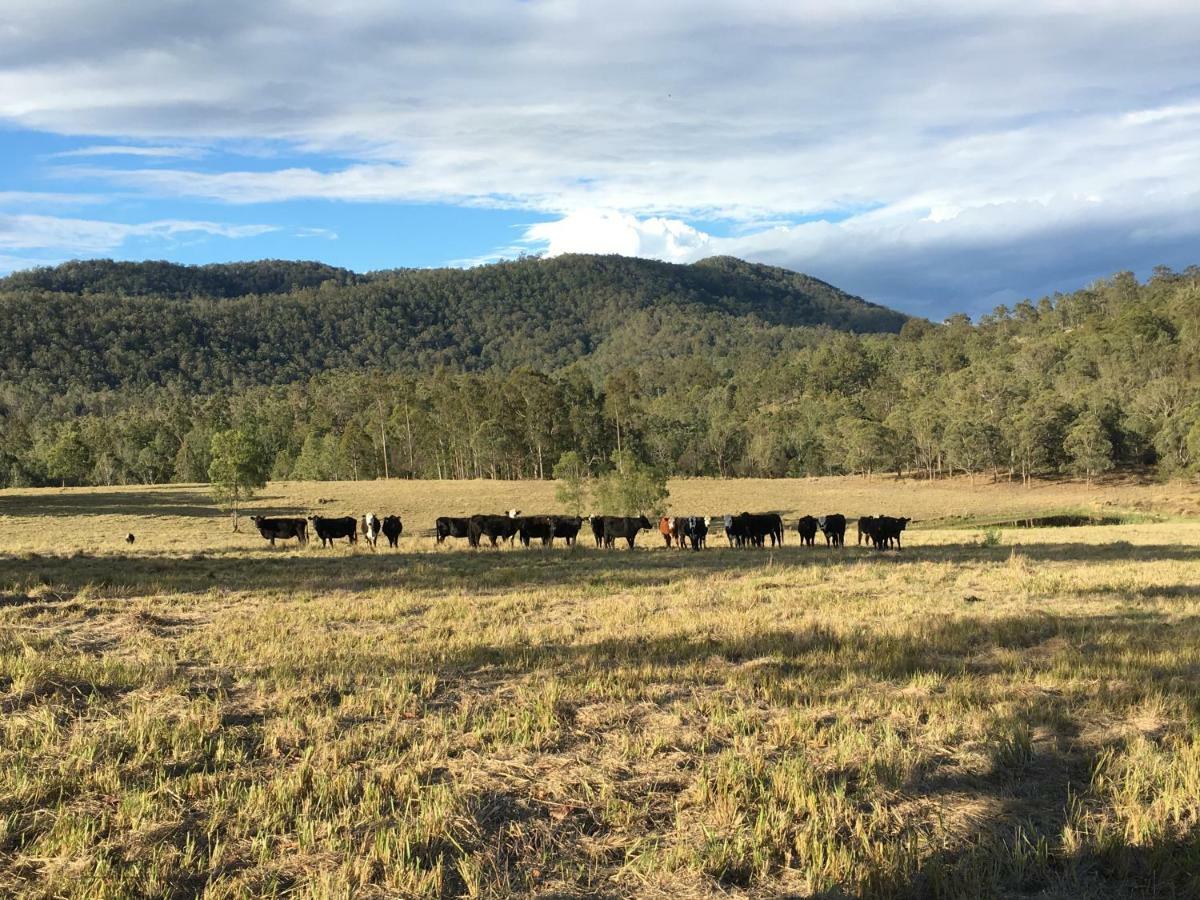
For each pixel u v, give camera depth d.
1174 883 5.23
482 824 5.96
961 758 7.11
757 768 6.77
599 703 8.59
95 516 59.06
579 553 27.11
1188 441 79.81
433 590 17.34
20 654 10.41
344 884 5.06
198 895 5.03
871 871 5.22
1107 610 14.30
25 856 5.40
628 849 5.61
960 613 13.79
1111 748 7.09
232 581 18.88
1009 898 5.10
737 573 20.28
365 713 8.20
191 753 7.08
